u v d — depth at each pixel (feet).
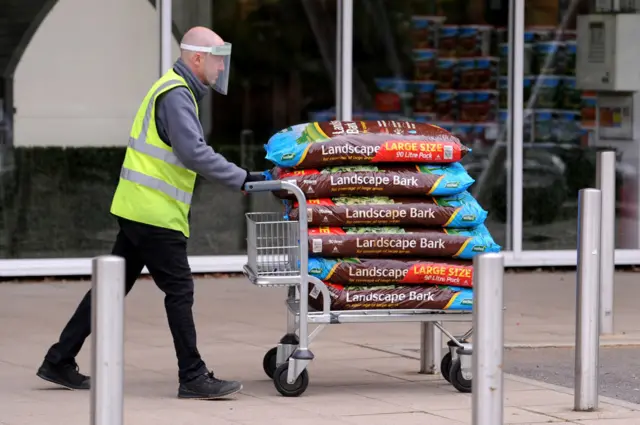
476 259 18.06
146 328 35.45
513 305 40.75
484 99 47.73
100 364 16.71
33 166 44.14
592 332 25.76
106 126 44.60
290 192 26.53
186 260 26.55
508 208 48.26
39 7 43.73
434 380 29.01
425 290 26.96
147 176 26.11
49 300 40.24
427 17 46.96
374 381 28.78
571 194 48.78
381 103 46.83
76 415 24.67
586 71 48.57
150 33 44.70
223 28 45.21
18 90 43.73
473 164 47.85
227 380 28.17
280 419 24.58
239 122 45.47
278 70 45.75
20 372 29.22
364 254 26.73
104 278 16.71
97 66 44.37
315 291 26.94
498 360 17.99
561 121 48.49
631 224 49.47
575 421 24.94
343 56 46.16
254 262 26.73
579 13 48.32
